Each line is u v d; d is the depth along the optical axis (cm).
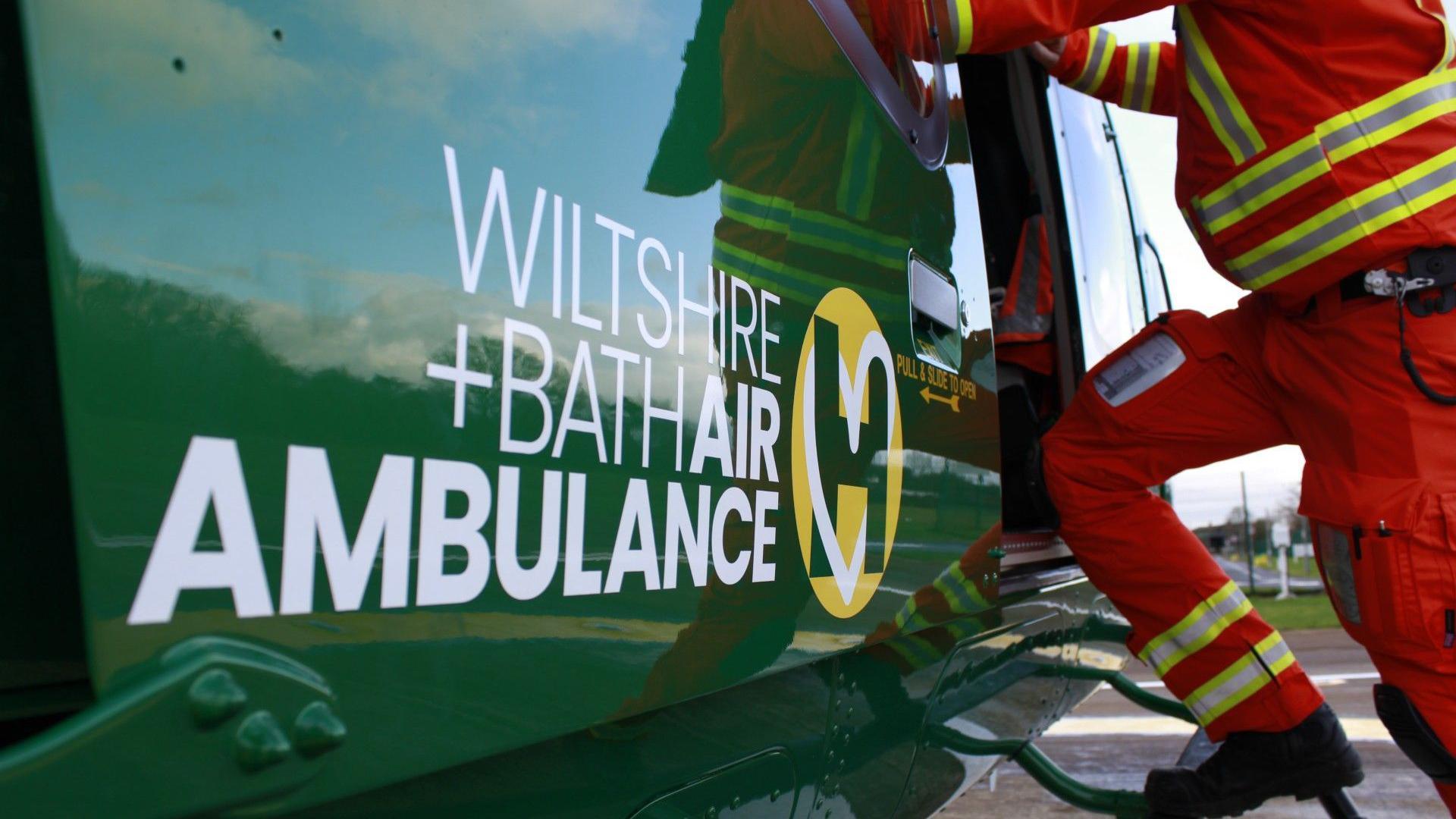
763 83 105
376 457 59
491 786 70
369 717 57
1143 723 475
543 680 69
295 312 55
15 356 54
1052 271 246
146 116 50
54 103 46
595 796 80
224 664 49
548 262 74
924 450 136
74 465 45
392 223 62
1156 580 203
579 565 74
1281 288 171
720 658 90
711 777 95
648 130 87
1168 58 216
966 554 148
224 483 51
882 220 128
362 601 57
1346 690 536
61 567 56
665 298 86
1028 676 208
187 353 50
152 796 45
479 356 67
